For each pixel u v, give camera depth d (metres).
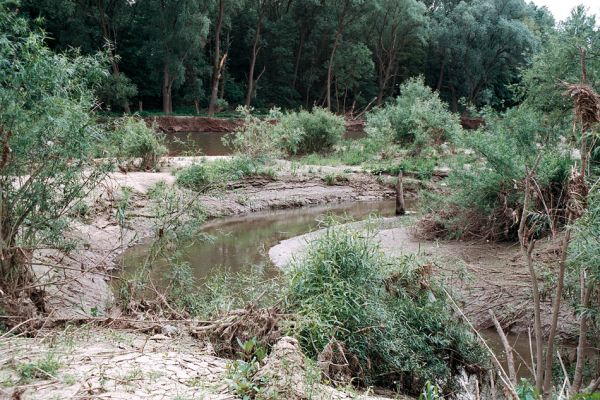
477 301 8.87
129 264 10.64
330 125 25.95
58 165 6.64
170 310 6.81
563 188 9.83
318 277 6.07
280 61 51.03
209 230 14.78
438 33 53.41
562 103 11.68
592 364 6.64
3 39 5.68
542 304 8.48
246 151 19.89
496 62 53.56
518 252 10.22
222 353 5.36
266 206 17.86
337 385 4.77
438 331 6.28
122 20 42.88
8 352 4.41
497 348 7.71
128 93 37.50
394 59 56.38
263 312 5.73
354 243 6.42
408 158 23.55
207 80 49.81
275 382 3.93
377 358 5.79
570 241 5.19
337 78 50.84
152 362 4.38
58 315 6.73
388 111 27.78
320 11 49.84
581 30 11.91
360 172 21.58
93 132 6.60
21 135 6.12
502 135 11.27
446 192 13.48
